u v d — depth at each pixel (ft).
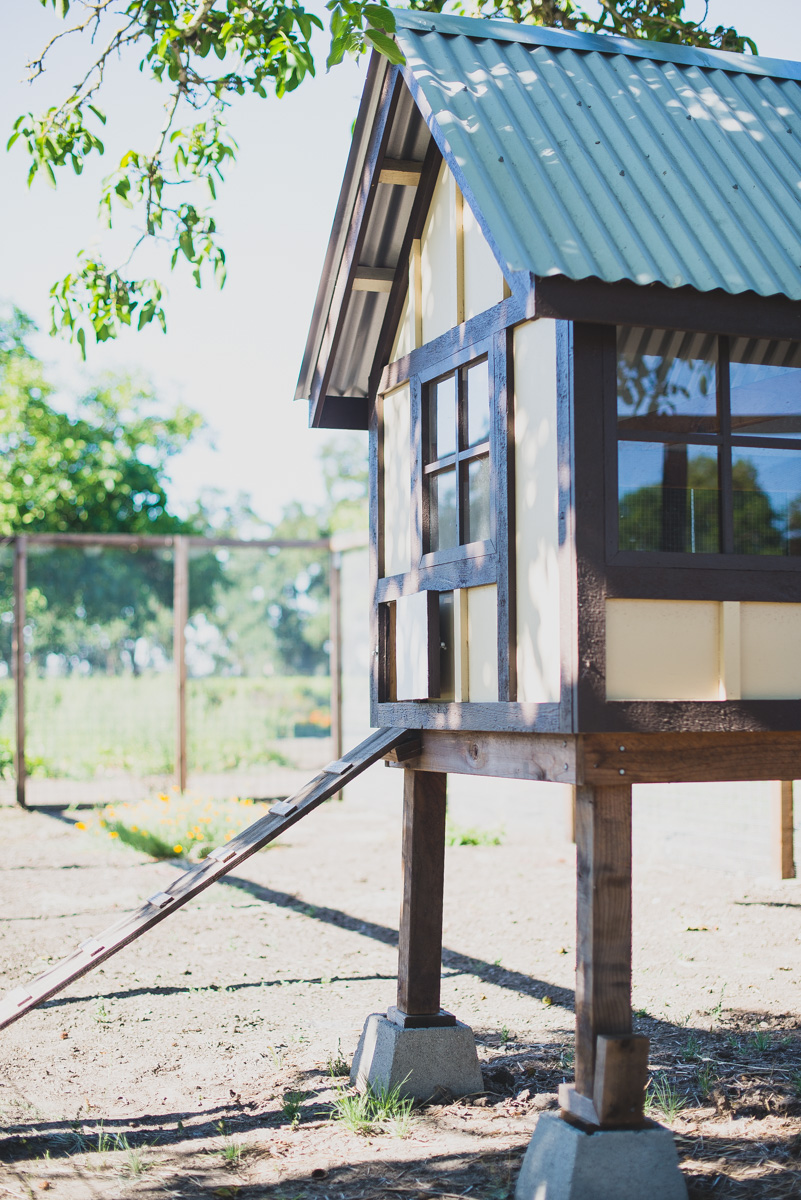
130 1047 19.20
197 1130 15.39
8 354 95.71
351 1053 18.56
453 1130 15.08
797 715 13.35
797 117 16.25
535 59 15.93
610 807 12.57
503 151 13.56
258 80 23.89
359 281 18.30
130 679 56.65
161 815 39.63
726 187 14.05
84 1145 14.89
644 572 12.83
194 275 24.30
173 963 25.16
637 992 22.02
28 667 54.85
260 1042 19.35
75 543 51.03
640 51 16.88
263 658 58.39
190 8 23.98
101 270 24.38
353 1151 14.44
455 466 16.08
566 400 12.88
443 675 16.26
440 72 15.06
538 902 30.86
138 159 23.97
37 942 26.71
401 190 17.44
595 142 14.19
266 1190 13.28
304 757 58.39
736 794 35.29
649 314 12.10
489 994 22.24
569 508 12.69
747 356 13.87
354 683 56.34
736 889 32.19
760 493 13.80
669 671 13.01
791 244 13.28
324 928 28.35
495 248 12.16
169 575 57.52
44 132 23.76
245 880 34.55
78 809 49.78
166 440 110.01
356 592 55.01
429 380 16.92
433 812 16.97
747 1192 12.76
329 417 19.89
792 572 13.58
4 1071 18.03
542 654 13.44
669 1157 12.24
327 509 182.80
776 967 23.76
